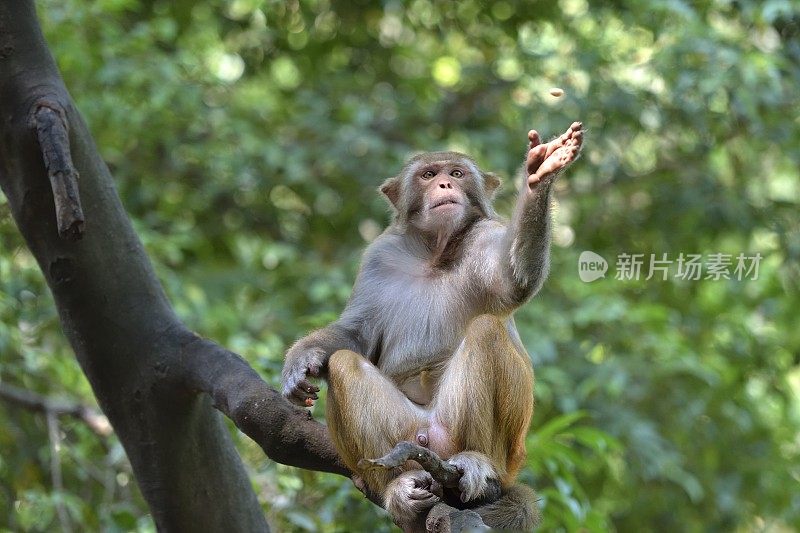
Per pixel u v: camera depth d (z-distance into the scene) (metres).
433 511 9.10
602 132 21.53
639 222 22.86
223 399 11.16
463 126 24.11
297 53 25.19
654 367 20.50
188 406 11.68
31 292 18.00
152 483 11.92
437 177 11.79
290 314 21.83
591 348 20.67
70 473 17.05
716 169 23.17
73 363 17.14
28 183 11.12
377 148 22.69
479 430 10.09
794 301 22.53
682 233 22.16
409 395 11.28
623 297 22.27
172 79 21.27
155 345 11.67
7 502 16.45
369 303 11.75
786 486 22.06
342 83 24.73
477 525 8.77
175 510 11.95
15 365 16.73
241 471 12.30
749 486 22.08
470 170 11.94
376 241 12.09
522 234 10.12
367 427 10.25
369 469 10.34
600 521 13.66
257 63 25.09
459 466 9.45
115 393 11.78
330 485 13.91
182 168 23.86
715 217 21.78
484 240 11.30
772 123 21.11
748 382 23.02
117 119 20.94
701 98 20.56
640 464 20.25
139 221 19.69
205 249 24.28
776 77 19.47
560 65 21.86
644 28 21.39
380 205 23.19
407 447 8.84
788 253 21.61
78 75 21.08
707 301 22.61
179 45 23.56
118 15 22.94
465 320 11.28
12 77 10.95
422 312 11.41
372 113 23.48
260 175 23.59
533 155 9.62
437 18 24.77
